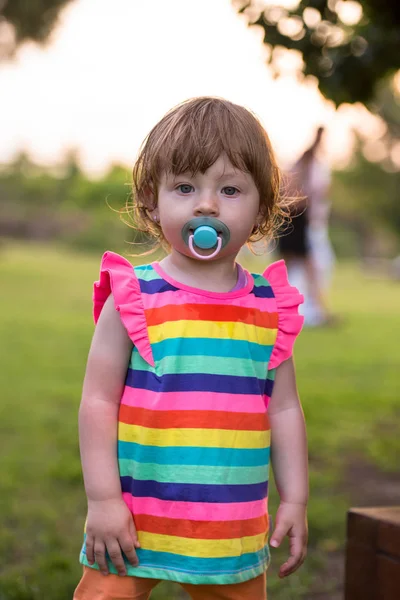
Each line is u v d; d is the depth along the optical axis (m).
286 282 1.82
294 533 1.73
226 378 1.65
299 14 2.95
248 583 1.65
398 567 1.84
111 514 1.61
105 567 1.63
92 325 9.04
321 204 8.75
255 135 1.72
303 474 1.76
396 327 9.57
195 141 1.66
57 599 2.53
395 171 29.02
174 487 1.60
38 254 21.75
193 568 1.58
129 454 1.65
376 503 3.44
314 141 8.15
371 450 4.23
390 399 5.44
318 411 5.05
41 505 3.34
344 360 7.00
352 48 3.05
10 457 3.95
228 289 1.73
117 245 24.19
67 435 4.38
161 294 1.69
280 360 1.75
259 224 1.82
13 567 2.76
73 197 28.39
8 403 5.09
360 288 16.80
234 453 1.63
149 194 1.78
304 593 2.62
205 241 1.63
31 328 8.60
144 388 1.64
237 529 1.61
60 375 6.05
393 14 3.05
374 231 33.19
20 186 29.89
